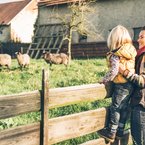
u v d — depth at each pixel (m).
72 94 4.45
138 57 4.64
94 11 29.02
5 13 48.31
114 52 4.49
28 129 3.99
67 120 4.44
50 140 4.25
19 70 18.12
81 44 30.94
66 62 20.42
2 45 38.81
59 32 32.72
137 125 4.68
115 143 5.21
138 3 28.38
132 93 4.71
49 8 35.06
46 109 4.11
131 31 28.88
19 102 3.83
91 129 4.82
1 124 6.60
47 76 4.07
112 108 4.77
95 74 14.52
